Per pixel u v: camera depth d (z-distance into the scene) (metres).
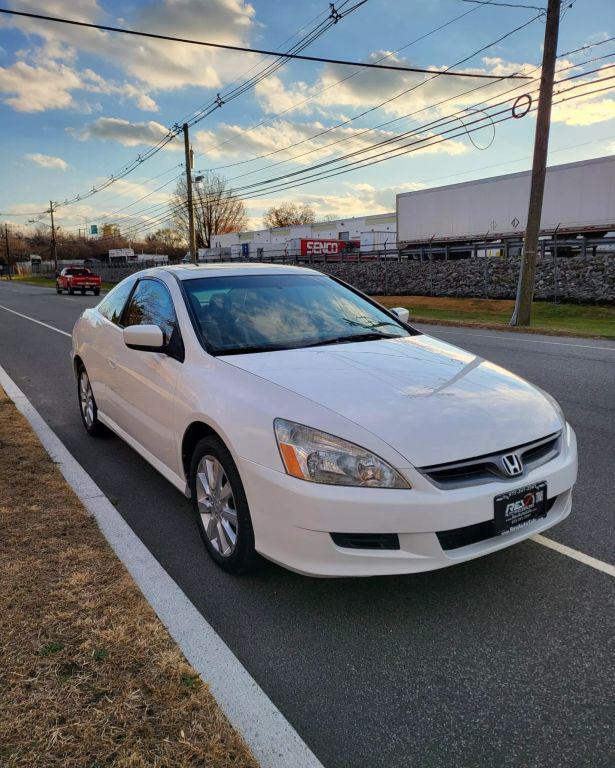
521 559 3.24
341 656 2.47
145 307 4.32
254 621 2.71
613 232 24.83
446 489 2.52
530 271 15.69
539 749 1.98
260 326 3.72
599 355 10.44
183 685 2.19
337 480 2.51
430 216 30.09
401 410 2.72
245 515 2.85
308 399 2.77
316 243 52.03
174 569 3.18
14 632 2.47
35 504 3.83
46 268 88.69
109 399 4.80
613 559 3.23
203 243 84.50
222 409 2.94
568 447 3.01
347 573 2.53
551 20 14.66
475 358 3.66
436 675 2.35
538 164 15.36
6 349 12.24
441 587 2.98
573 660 2.43
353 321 4.05
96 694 2.13
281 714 2.14
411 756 1.96
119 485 4.40
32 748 1.89
